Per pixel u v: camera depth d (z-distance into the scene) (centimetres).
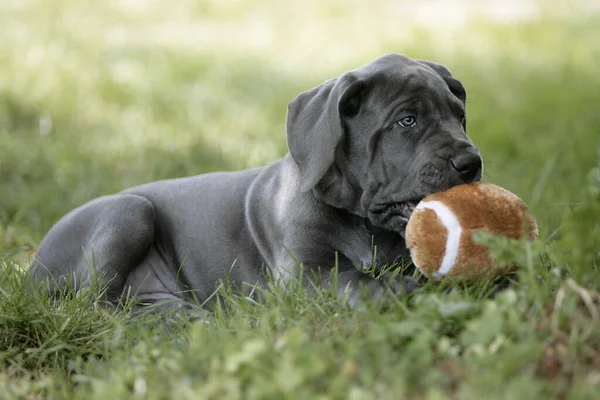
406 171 904
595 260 841
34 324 895
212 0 3812
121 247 1051
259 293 988
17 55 2639
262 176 1073
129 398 689
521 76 2480
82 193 1537
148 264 1094
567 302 728
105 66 2609
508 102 2197
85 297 952
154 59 2769
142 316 934
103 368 783
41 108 2144
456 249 794
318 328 788
